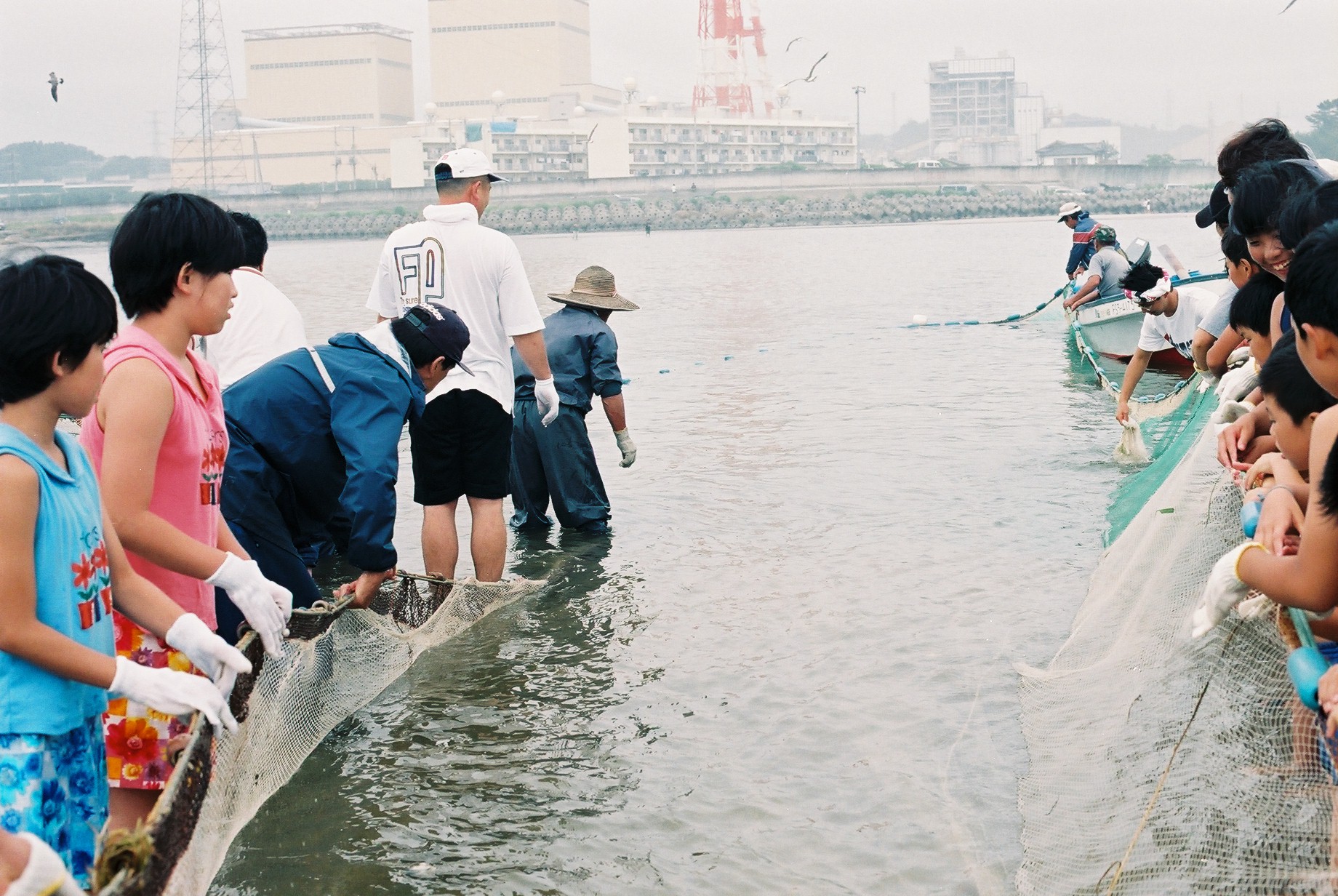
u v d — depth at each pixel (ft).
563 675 17.52
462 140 515.50
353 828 13.16
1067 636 17.81
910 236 271.28
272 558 15.81
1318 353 9.00
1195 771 11.19
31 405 9.55
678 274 132.46
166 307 11.83
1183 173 533.14
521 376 25.02
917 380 44.88
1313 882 9.43
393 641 17.35
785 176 481.46
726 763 14.51
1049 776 13.16
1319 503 8.77
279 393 15.85
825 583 20.95
